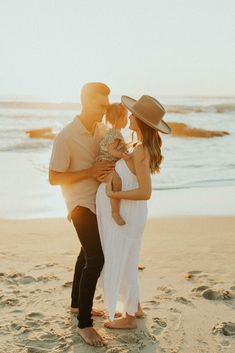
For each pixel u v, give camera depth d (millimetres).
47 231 7570
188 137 24422
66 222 8242
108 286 3984
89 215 3998
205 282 5289
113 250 3945
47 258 6105
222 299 4812
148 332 4145
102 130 4211
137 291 4125
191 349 3875
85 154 4047
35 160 16984
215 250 6539
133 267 4082
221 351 3850
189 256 6258
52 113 45344
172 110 45375
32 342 3932
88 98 3992
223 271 5668
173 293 4984
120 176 3896
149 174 3840
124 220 3945
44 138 24516
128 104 4004
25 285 5145
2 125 33406
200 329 4203
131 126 3943
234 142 22438
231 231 7652
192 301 4781
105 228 3957
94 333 3971
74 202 4016
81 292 3994
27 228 7770
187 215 8875
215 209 9422
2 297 4789
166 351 3838
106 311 4613
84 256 4332
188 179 12867
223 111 47062
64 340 3973
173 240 7059
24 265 5805
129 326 4191
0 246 6645
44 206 9805
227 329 4188
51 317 4387
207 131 25125
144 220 4035
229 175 13469
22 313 4465
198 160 16312
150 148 3820
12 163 16141
